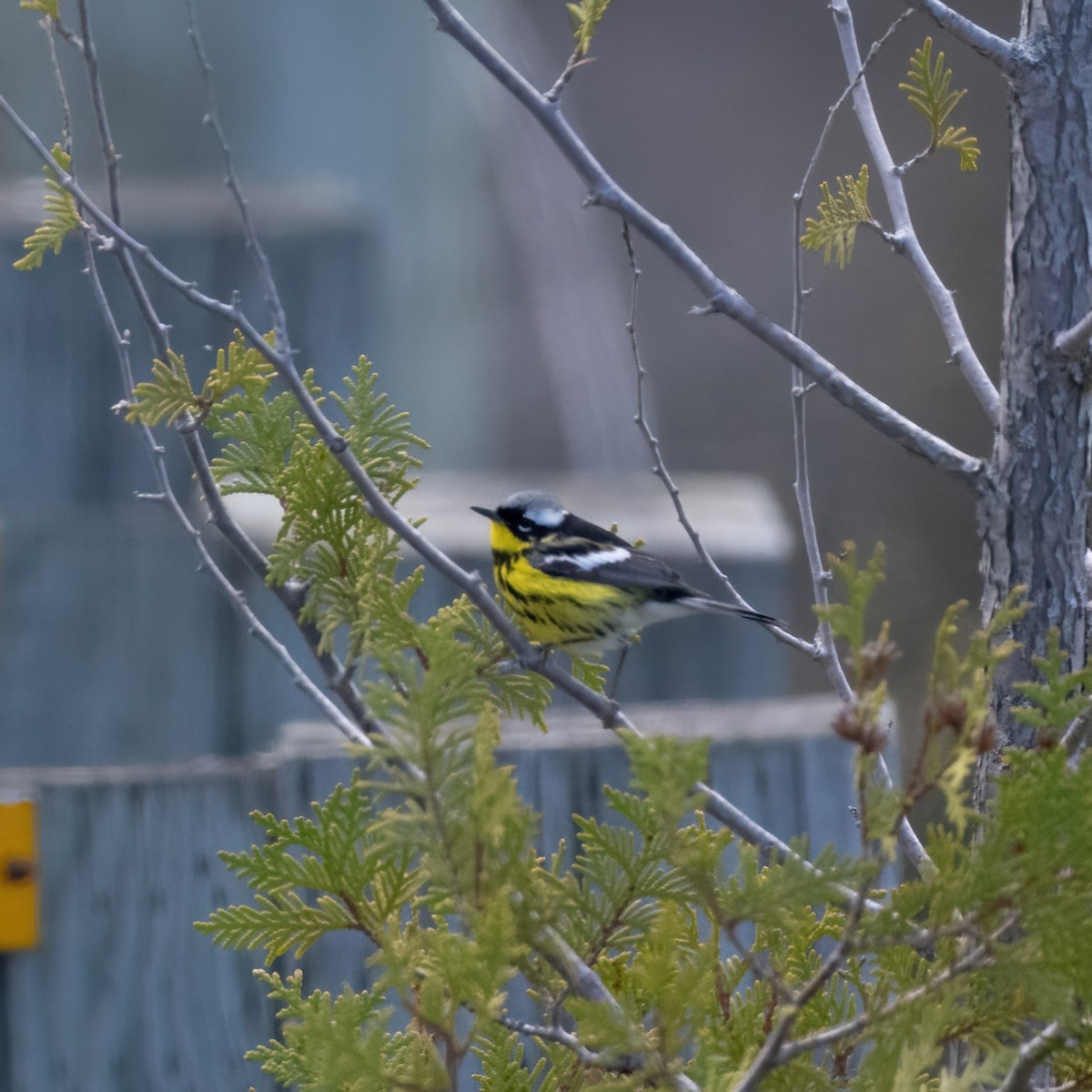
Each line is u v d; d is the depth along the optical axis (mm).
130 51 22922
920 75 7465
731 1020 5629
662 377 30172
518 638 6605
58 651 12234
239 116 23891
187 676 12242
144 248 6406
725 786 8703
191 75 23438
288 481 6641
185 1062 8594
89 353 13320
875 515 24781
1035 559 6648
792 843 4684
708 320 30781
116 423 13328
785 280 32656
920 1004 4723
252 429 6828
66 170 8352
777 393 29375
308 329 13719
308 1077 5383
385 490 6879
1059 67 6645
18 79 22312
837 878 4609
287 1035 5047
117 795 8578
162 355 6766
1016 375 6715
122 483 13305
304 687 6672
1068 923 4555
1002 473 6711
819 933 5930
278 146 24094
